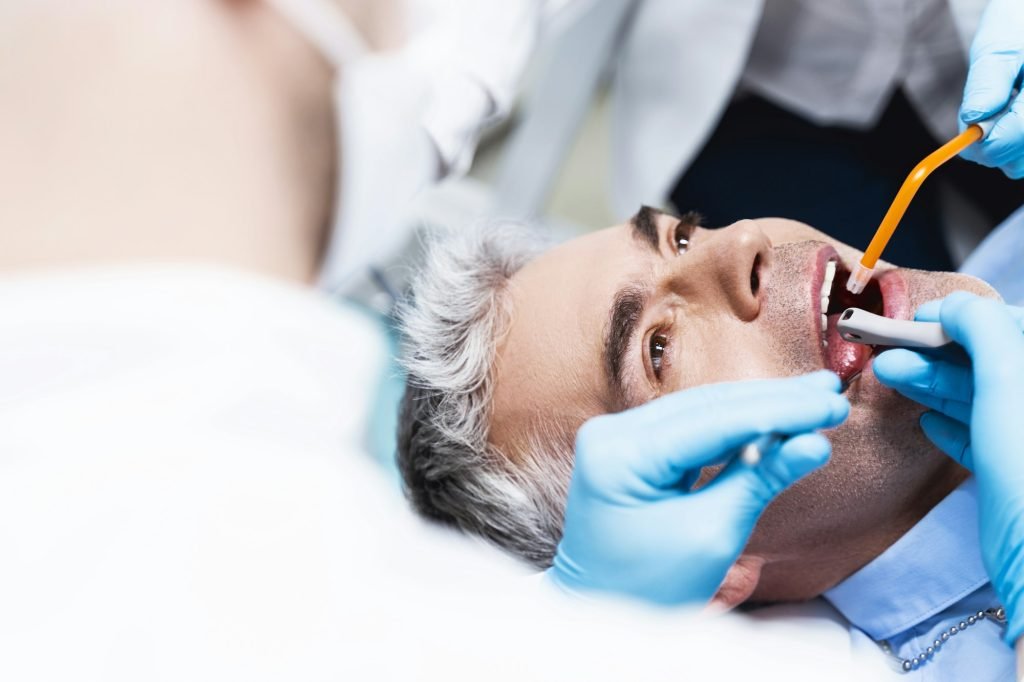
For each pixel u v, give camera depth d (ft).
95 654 1.53
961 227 5.26
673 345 3.45
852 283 3.22
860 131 5.51
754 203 5.57
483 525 3.65
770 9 5.29
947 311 2.91
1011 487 2.65
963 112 3.50
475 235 4.13
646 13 5.52
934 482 3.38
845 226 5.34
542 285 3.72
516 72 4.11
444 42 2.77
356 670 1.61
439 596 1.81
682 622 2.54
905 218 5.27
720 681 1.88
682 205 5.84
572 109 5.89
